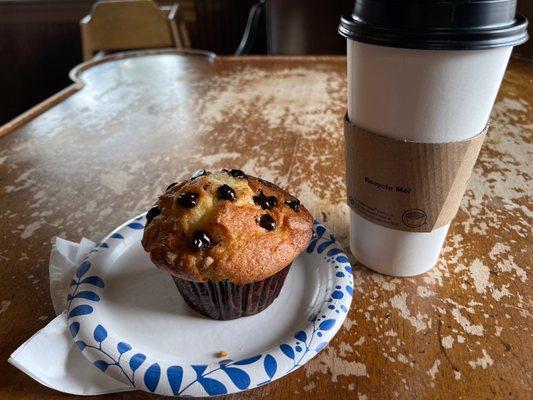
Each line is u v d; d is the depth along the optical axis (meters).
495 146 0.43
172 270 0.23
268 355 0.21
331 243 0.28
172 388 0.20
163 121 0.53
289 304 0.25
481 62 0.19
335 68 0.68
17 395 0.21
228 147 0.46
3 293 0.27
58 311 0.25
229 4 1.28
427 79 0.20
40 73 1.36
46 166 0.43
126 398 0.21
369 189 0.24
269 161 0.43
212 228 0.23
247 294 0.23
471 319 0.24
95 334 0.22
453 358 0.22
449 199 0.23
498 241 0.30
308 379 0.21
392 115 0.22
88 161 0.44
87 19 0.86
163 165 0.43
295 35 0.92
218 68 0.71
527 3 0.62
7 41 1.30
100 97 0.61
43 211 0.36
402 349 0.22
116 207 0.36
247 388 0.20
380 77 0.21
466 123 0.21
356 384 0.21
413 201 0.23
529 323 0.24
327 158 0.43
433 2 0.18
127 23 0.87
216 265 0.23
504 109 0.51
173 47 0.90
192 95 0.60
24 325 0.25
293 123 0.51
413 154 0.22
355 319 0.24
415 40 0.19
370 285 0.27
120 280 0.27
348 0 0.86
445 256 0.29
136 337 0.23
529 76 0.61
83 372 0.21
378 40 0.19
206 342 0.23
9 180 0.41
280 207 0.26
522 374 0.21
